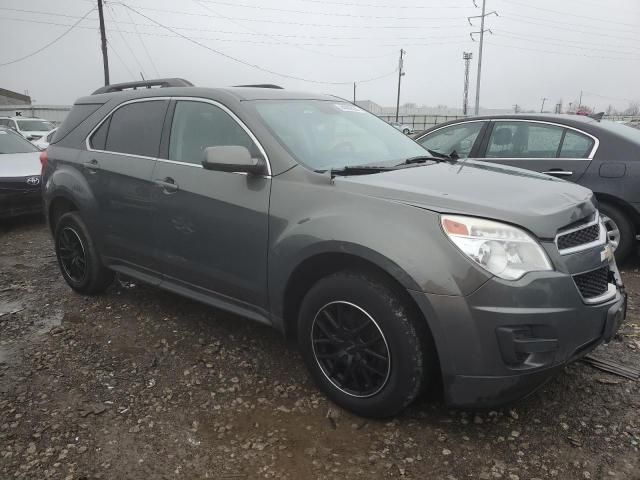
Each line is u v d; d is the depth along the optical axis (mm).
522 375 2463
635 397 3018
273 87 4184
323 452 2623
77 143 4547
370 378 2797
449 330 2469
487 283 2412
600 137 5188
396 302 2627
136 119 4098
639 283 4926
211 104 3590
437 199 2637
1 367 3482
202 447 2672
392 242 2574
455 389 2557
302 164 3109
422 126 53656
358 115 4055
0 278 5359
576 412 2898
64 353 3664
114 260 4289
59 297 4754
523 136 5641
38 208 7664
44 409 2996
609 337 2746
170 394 3141
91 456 2607
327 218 2809
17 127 19266
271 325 3238
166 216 3654
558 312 2445
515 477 2430
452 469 2490
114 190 4055
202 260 3500
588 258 2654
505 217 2506
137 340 3842
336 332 2881
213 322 4125
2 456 2609
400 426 2809
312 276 3072
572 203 2768
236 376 3332
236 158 3059
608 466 2482
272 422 2865
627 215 5102
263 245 3115
